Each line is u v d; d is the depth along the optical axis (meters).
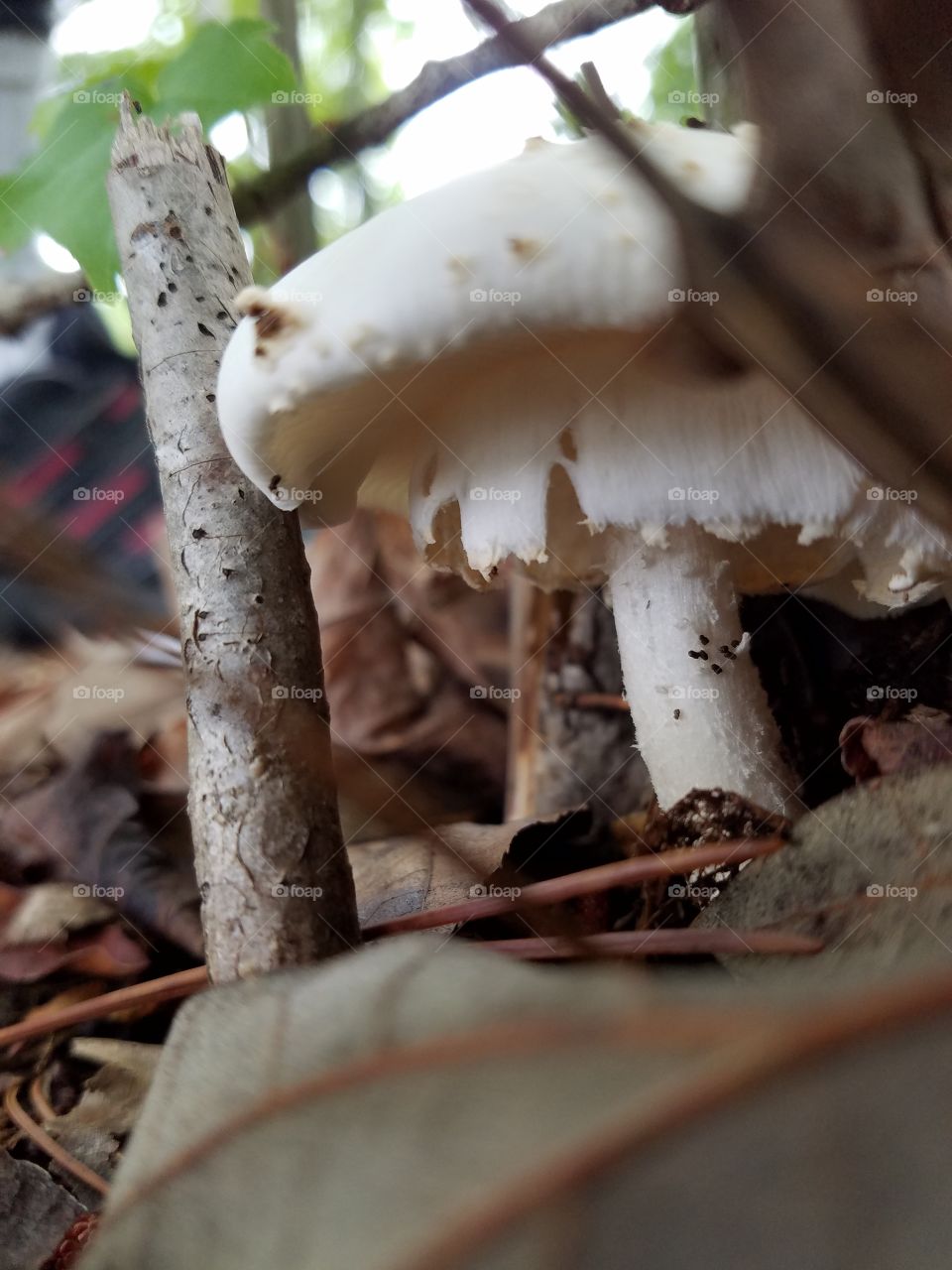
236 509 0.09
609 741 0.15
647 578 0.09
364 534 0.22
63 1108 0.09
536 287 0.07
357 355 0.08
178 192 0.11
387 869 0.10
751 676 0.09
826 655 0.11
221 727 0.08
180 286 0.10
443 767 0.18
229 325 0.10
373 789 0.05
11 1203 0.07
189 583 0.09
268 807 0.08
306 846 0.08
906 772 0.07
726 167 0.07
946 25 0.06
